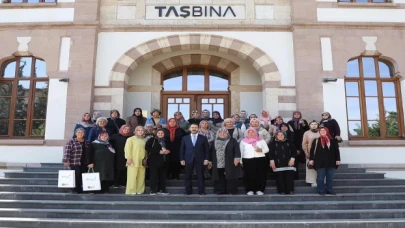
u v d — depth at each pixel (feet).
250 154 26.63
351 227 21.70
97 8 37.47
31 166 34.24
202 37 37.55
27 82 36.99
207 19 38.01
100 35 37.52
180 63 41.04
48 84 36.47
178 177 29.60
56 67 36.19
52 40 36.76
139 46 37.37
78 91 35.58
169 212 23.17
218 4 38.34
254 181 26.73
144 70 40.73
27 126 36.04
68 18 37.29
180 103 41.14
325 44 36.91
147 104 40.24
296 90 36.11
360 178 30.25
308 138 27.84
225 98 41.29
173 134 29.27
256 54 37.37
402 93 36.63
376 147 35.12
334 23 37.01
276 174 27.43
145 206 24.34
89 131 29.84
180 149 27.22
